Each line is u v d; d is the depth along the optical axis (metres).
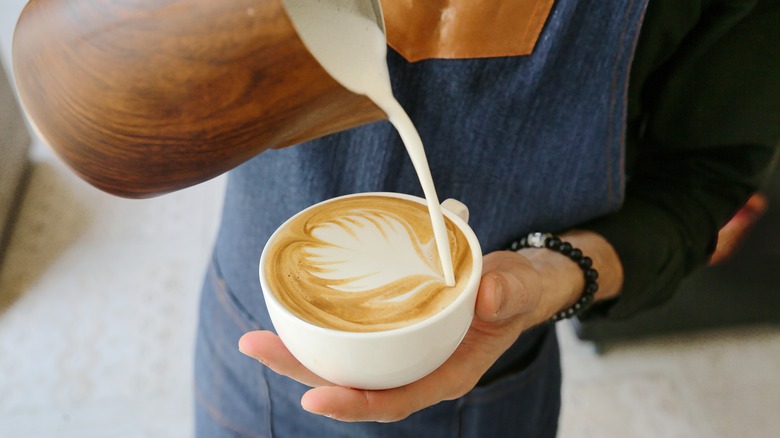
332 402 0.46
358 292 0.49
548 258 0.62
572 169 0.62
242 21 0.35
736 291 1.57
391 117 0.45
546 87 0.57
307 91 0.38
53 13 0.38
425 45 0.56
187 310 1.72
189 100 0.37
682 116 0.66
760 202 1.42
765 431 1.46
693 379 1.57
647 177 0.74
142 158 0.39
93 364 1.58
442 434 0.77
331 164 0.64
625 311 0.71
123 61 0.36
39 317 1.69
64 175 2.12
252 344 0.50
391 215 0.56
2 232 1.87
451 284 0.49
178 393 1.52
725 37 0.61
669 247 0.68
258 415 0.81
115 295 1.75
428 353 0.46
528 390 0.79
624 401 1.52
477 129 0.60
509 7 0.53
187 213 2.00
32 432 1.44
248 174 0.69
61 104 0.39
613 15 0.53
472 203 0.64
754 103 0.63
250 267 0.73
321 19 0.44
